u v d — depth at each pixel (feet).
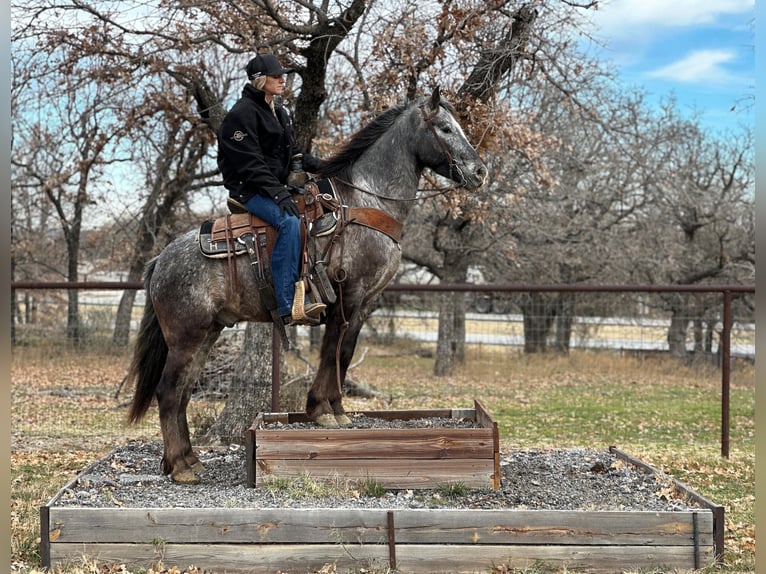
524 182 50.37
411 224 55.83
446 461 16.72
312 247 17.03
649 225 61.82
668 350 54.03
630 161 54.03
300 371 37.86
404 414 20.74
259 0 23.52
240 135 16.93
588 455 21.57
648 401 42.70
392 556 14.24
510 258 55.62
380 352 63.93
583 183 60.23
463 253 56.59
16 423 31.35
